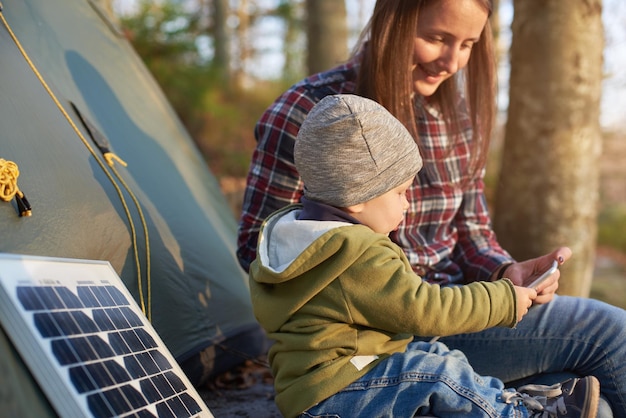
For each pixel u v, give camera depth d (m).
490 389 1.49
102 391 1.22
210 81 8.81
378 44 1.82
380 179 1.51
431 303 1.45
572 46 3.06
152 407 1.32
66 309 1.31
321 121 1.52
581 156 3.12
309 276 1.48
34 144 1.70
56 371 1.16
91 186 1.84
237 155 8.49
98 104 2.34
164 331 2.01
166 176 2.51
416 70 1.90
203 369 2.22
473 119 2.08
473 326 1.50
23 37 2.12
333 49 6.50
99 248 1.74
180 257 2.19
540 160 3.11
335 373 1.45
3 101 1.69
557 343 1.78
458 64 1.88
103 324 1.38
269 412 2.14
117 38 3.08
